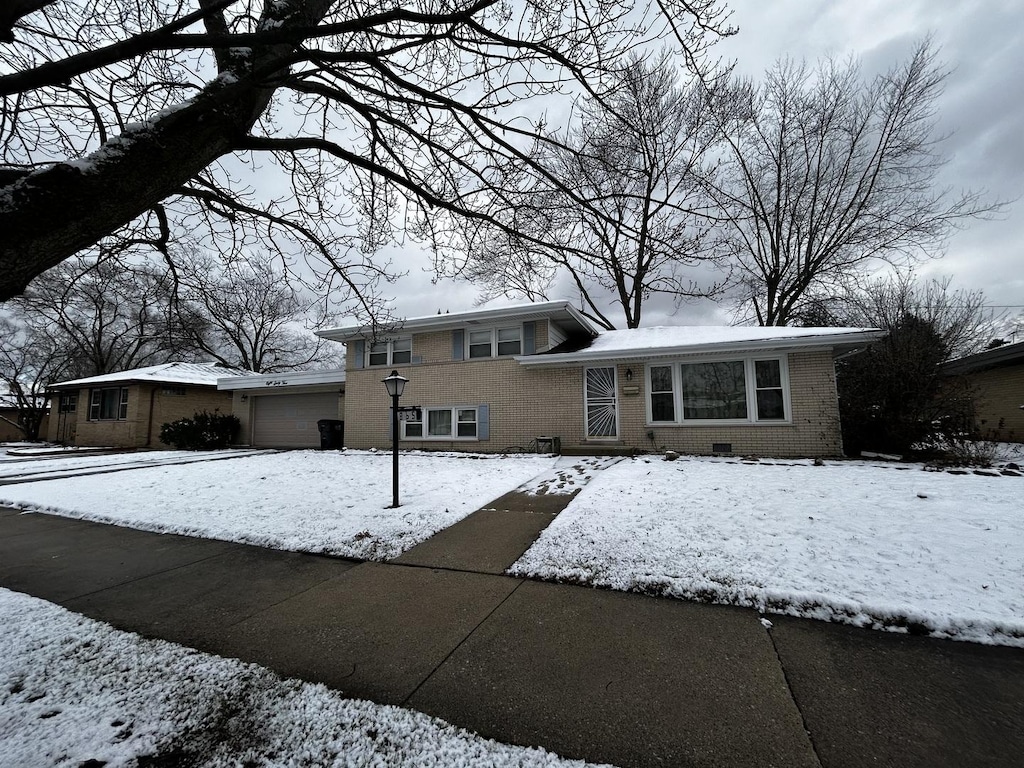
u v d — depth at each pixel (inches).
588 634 121.6
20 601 154.2
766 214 742.5
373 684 101.3
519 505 266.1
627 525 205.8
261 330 929.5
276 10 119.5
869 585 137.6
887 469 319.6
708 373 462.9
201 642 123.0
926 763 75.7
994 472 291.0
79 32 120.1
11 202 77.1
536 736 84.0
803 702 92.0
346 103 138.4
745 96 349.1
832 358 422.0
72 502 317.1
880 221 699.4
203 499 311.3
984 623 115.3
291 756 80.5
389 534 213.6
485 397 548.1
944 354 433.4
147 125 96.0
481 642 118.6
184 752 81.8
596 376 507.5
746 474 310.8
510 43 120.4
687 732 84.0
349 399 623.5
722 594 139.3
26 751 81.9
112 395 844.6
